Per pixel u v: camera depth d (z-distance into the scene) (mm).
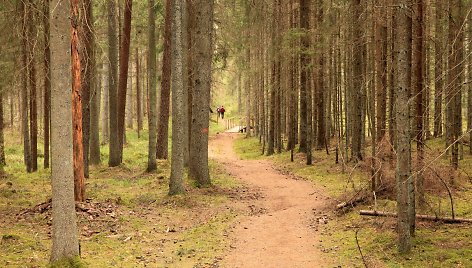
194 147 16172
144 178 18281
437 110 11633
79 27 11766
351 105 19688
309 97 21594
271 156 27734
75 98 12039
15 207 12219
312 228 10891
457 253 7816
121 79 21203
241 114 53656
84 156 18078
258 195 15516
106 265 7938
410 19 9961
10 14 11398
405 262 7754
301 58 21688
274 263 8398
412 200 8898
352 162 18703
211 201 14000
